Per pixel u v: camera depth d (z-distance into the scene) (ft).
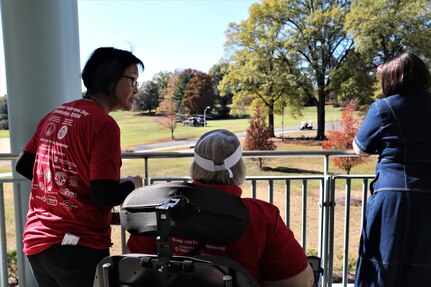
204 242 4.03
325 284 9.34
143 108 135.23
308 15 96.78
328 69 95.81
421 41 80.23
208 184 4.59
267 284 4.57
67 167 5.32
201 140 4.69
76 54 8.98
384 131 6.78
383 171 6.89
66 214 5.39
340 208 29.27
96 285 4.16
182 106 136.87
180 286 3.81
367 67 90.33
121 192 5.36
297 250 4.48
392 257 6.73
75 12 8.94
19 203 8.73
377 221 6.91
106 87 5.67
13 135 8.68
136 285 3.98
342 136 51.78
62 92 8.62
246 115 110.32
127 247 4.88
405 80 6.73
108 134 5.23
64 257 5.36
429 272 6.62
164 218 3.85
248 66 96.58
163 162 58.70
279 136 106.01
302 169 64.13
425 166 6.58
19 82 8.39
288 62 95.55
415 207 6.55
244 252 4.29
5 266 9.27
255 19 98.17
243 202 4.14
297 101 97.96
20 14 8.18
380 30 82.58
